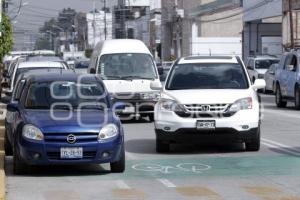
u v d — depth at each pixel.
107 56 53.94
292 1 115.81
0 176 27.41
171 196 24.42
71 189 25.86
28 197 24.45
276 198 23.94
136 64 53.84
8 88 61.47
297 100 62.81
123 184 26.83
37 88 31.36
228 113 33.72
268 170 29.78
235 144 38.41
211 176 28.52
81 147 27.77
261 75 92.38
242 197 24.17
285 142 39.31
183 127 33.72
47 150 27.67
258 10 137.75
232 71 37.00
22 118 28.94
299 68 63.31
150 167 31.02
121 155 29.02
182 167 30.92
